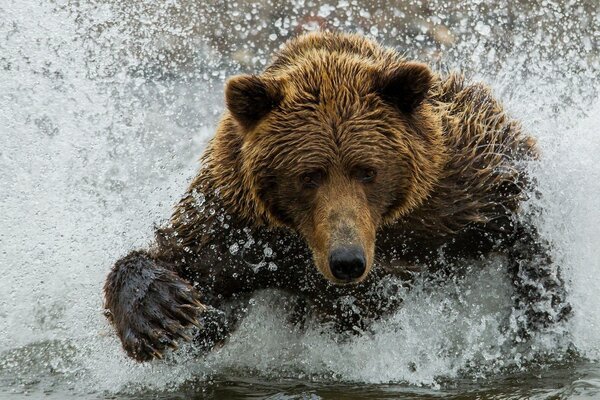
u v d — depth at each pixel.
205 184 10.70
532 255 11.63
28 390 10.38
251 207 10.20
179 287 10.14
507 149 11.66
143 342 10.08
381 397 9.76
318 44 10.84
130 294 10.27
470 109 11.79
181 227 10.77
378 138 9.72
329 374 10.81
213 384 10.54
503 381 10.27
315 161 9.62
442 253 11.16
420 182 10.23
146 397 10.12
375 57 10.78
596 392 9.47
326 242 9.43
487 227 11.13
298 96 9.84
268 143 9.86
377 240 10.63
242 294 11.09
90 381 10.69
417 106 10.10
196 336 11.05
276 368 11.06
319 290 10.97
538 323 11.61
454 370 10.77
